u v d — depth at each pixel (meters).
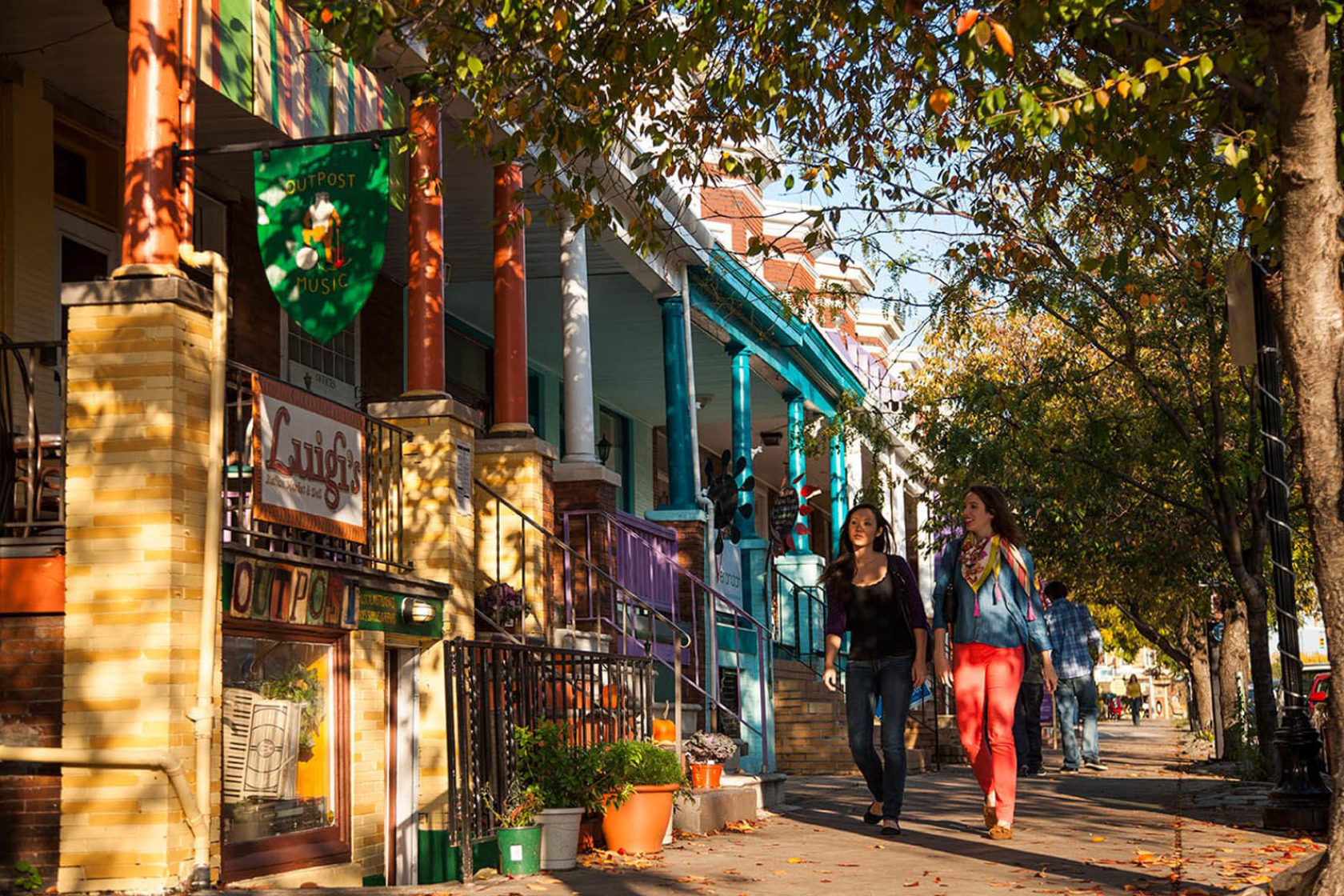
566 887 7.62
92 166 12.27
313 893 7.20
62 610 7.42
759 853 9.02
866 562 10.03
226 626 7.91
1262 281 10.30
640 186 11.09
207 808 7.32
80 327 7.58
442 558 11.03
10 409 7.84
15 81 11.09
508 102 10.26
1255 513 16.20
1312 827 9.84
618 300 19.09
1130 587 28.94
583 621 14.32
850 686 10.11
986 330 22.33
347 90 11.03
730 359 22.78
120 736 7.21
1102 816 11.07
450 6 9.72
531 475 13.24
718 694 16.30
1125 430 17.67
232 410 9.66
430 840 10.41
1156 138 8.73
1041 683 17.67
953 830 10.17
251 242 14.02
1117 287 15.04
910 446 29.64
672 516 17.67
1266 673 16.08
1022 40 7.88
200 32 9.12
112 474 7.44
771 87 10.21
